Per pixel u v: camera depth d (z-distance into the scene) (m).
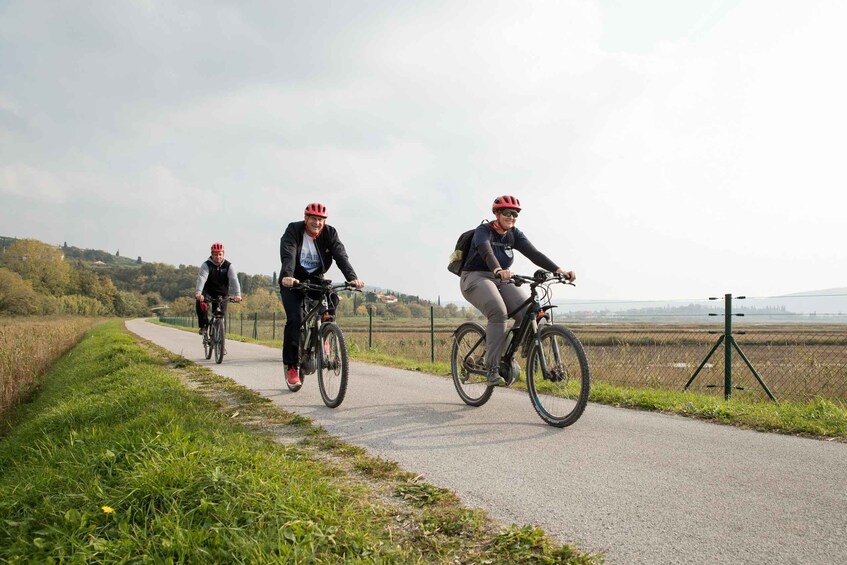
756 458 3.67
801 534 2.43
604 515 2.70
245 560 2.09
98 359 11.40
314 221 6.08
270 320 33.53
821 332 7.69
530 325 4.99
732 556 2.24
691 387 7.54
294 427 4.73
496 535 2.48
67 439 4.28
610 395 6.18
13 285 84.31
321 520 2.43
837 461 3.59
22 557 2.20
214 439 3.64
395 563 2.14
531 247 5.36
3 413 9.95
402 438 4.30
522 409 5.54
